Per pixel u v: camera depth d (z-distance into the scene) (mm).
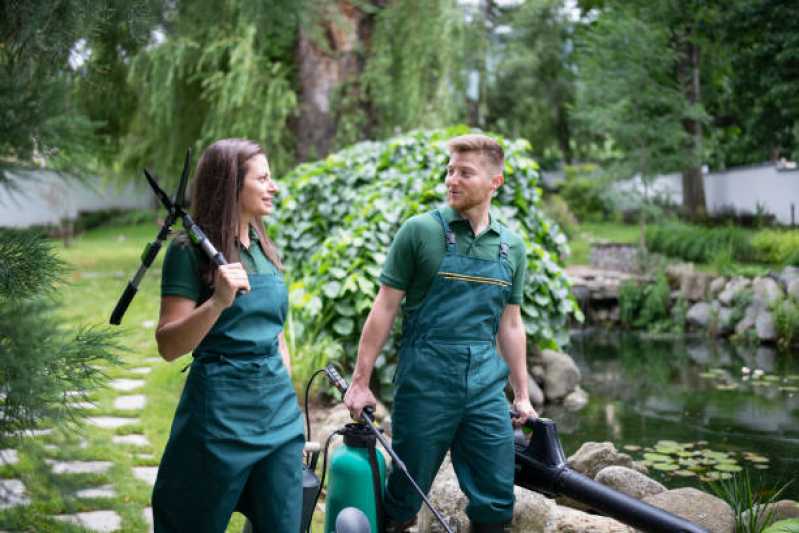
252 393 2166
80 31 2047
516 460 2846
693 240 13656
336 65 11430
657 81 15750
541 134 26719
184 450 2141
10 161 1905
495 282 2695
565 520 2939
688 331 10414
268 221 7656
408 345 2717
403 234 2723
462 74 11922
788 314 8953
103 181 13336
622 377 7188
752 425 5363
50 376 1859
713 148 22094
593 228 21562
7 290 1902
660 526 2428
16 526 1813
